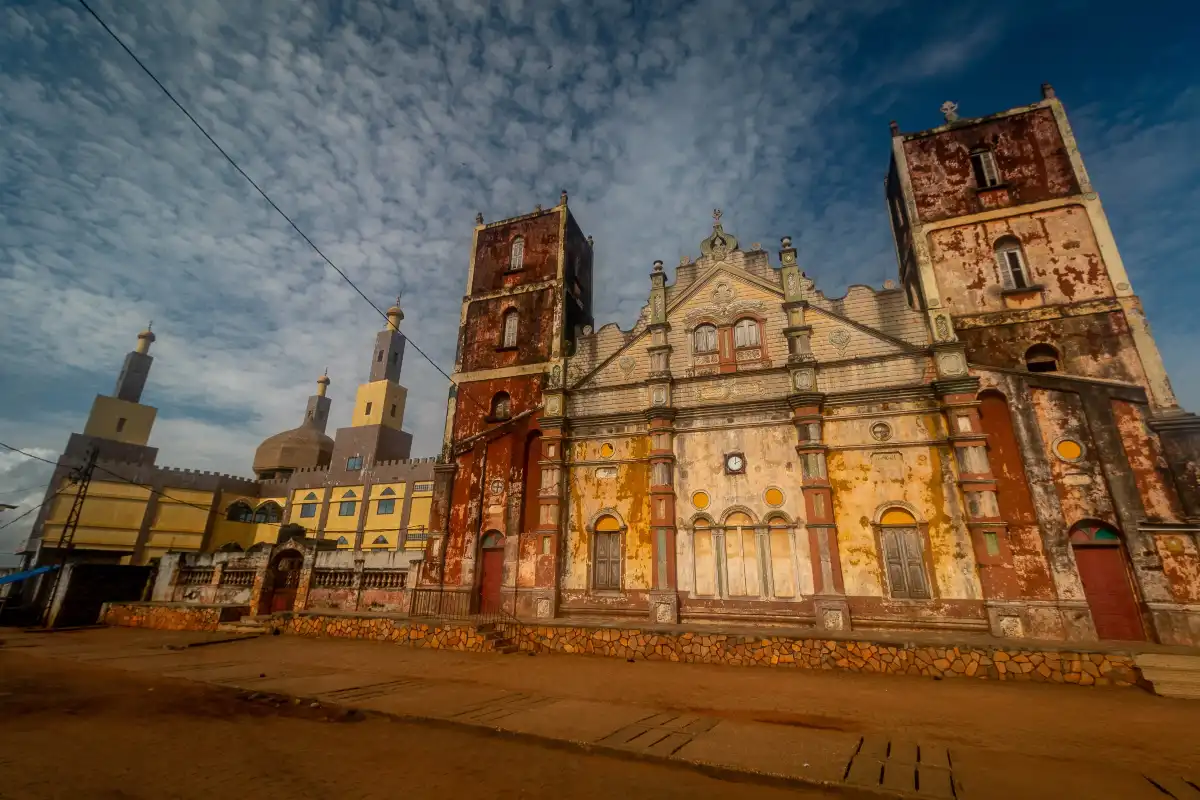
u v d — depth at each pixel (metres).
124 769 6.82
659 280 22.91
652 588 18.94
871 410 18.39
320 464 59.28
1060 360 18.42
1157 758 7.89
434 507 24.09
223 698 10.77
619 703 10.91
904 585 16.77
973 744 8.48
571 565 20.56
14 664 14.55
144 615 25.45
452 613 21.28
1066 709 10.79
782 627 17.23
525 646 18.25
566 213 28.41
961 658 14.14
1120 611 15.14
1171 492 15.39
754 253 21.91
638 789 6.52
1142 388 16.33
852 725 9.58
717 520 19.11
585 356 23.61
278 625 21.78
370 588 22.92
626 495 20.62
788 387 19.66
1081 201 19.70
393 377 58.09
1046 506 16.20
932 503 17.08
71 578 27.14
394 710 9.73
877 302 19.70
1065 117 20.83
